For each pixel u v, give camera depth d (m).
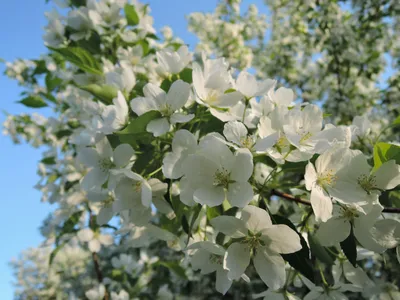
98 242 0.35
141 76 0.29
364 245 0.16
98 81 0.29
